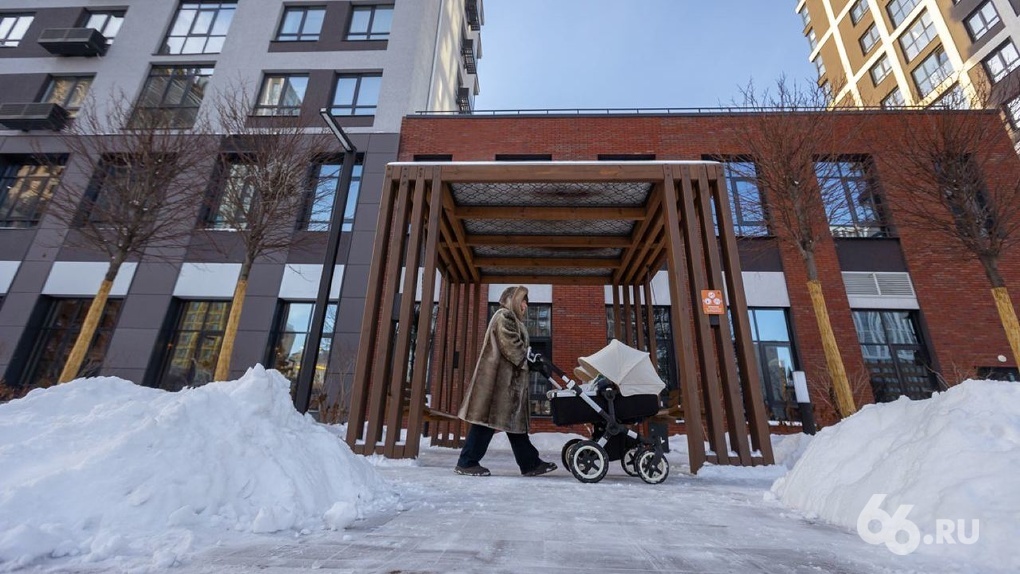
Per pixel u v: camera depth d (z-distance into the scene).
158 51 15.57
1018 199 8.05
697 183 5.81
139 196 8.45
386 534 1.83
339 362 10.88
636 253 8.04
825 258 11.43
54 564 1.29
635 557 1.57
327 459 2.56
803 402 6.54
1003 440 1.80
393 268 5.54
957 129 8.31
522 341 4.09
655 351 8.02
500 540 1.77
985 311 10.77
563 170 5.84
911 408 2.44
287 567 1.36
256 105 14.44
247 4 15.98
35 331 11.79
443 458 5.92
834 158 9.56
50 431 1.98
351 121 14.11
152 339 11.40
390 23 15.97
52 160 13.63
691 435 4.78
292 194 9.24
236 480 1.99
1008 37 18.02
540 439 9.75
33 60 15.37
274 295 11.80
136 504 1.63
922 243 11.06
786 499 2.76
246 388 2.49
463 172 5.90
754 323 11.27
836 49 28.17
